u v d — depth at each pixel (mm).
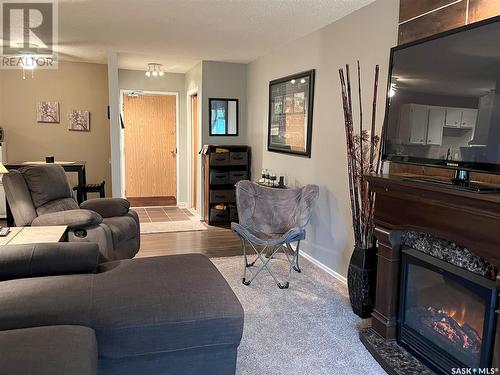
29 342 1378
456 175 1910
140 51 4938
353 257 2812
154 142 7262
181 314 1723
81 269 2104
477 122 1750
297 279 3471
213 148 5531
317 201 3783
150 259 2367
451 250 2000
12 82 5660
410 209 2115
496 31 1664
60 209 3332
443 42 1939
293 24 3566
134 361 1709
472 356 1868
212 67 5652
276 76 4734
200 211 5957
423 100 2072
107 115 6094
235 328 1775
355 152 2812
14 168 4691
